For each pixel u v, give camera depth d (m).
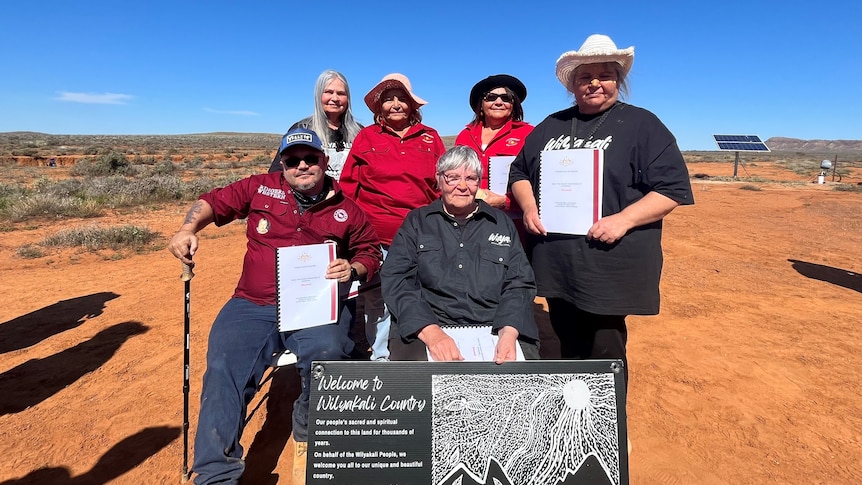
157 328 5.58
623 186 2.79
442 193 3.00
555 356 4.85
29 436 3.51
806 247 10.33
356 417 2.24
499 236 3.01
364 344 5.06
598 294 2.84
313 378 2.26
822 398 4.05
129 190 17.70
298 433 3.05
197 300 6.56
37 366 4.64
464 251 2.97
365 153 3.86
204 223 3.19
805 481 3.05
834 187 25.89
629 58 2.73
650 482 3.06
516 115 4.34
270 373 4.61
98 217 13.91
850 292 7.07
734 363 4.73
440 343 2.58
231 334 2.89
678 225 13.26
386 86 3.75
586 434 2.27
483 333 2.82
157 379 4.39
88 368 4.60
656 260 2.82
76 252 9.54
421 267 2.99
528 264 3.01
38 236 11.15
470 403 2.26
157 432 3.58
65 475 3.10
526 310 2.80
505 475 2.22
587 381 2.30
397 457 2.21
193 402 3.98
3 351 4.97
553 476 2.24
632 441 3.49
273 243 3.10
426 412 2.25
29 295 6.79
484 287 2.93
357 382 2.26
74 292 6.93
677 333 5.51
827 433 3.55
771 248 10.24
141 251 9.67
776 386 4.26
